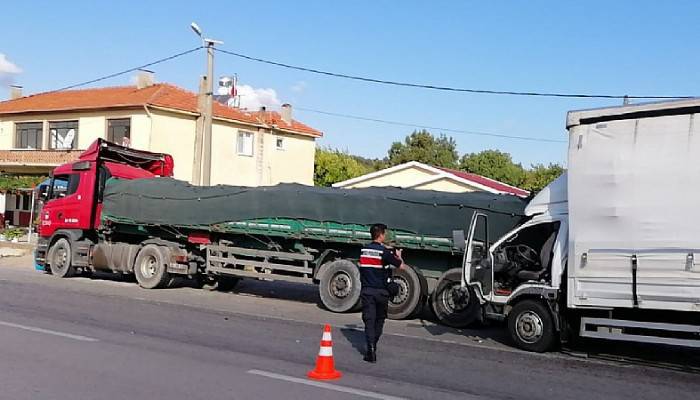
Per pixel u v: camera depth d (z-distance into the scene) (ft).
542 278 35.06
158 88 120.88
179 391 23.17
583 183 32.04
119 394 22.54
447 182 101.86
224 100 136.36
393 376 26.84
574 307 32.14
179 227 54.29
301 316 43.86
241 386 24.12
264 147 131.44
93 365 26.50
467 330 40.96
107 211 58.29
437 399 23.59
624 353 34.06
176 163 115.44
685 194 29.48
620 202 31.01
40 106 126.31
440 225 42.75
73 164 60.95
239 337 34.42
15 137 129.08
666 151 29.99
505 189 101.09
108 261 58.08
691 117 29.53
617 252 31.04
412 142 227.61
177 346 31.22
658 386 26.84
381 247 29.84
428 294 44.06
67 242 61.16
